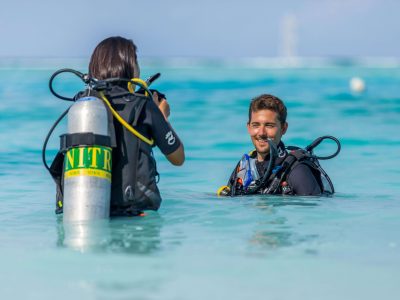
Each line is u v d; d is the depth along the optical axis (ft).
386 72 387.34
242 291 28.45
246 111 148.97
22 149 94.94
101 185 41.52
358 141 102.78
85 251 35.04
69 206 41.37
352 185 64.28
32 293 28.32
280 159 52.85
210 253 34.47
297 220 43.11
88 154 41.22
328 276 30.55
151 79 47.14
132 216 43.91
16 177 68.54
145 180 43.86
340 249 35.45
